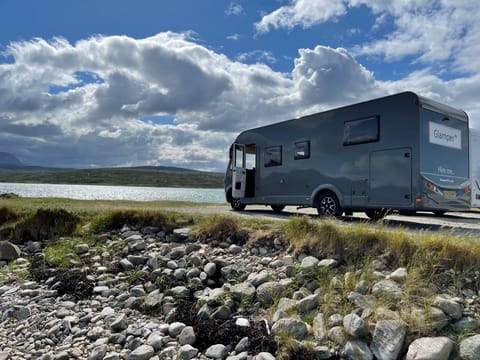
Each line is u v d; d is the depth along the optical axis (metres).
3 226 8.61
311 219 6.47
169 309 4.79
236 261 5.85
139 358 3.61
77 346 3.95
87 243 7.48
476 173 13.36
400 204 8.19
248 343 3.73
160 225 7.94
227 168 14.22
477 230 7.39
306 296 4.56
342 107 9.68
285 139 11.58
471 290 4.10
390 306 3.91
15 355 3.80
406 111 8.18
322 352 3.42
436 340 3.22
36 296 5.44
